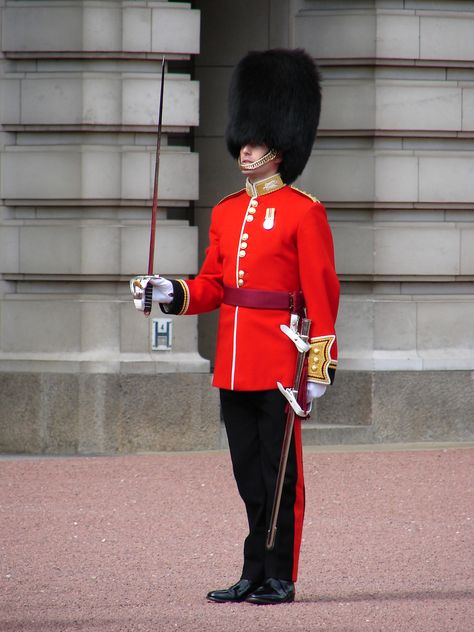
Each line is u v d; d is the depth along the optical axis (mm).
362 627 19172
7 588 21609
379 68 37625
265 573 20781
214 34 40812
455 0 37875
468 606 20422
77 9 35906
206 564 23328
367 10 37531
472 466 33219
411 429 37406
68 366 35781
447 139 38094
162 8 36156
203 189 41031
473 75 38188
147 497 29312
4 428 35969
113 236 36094
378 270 37531
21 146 36562
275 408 20234
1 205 36688
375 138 37719
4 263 36562
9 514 27500
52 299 36219
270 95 20844
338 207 37844
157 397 35844
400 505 28594
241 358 20281
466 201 38000
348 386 37438
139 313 36062
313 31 37750
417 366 37500
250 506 20922
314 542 25203
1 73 36594
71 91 36062
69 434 35688
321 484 30953
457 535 25734
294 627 19141
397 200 37594
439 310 37906
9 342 36469
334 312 20156
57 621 19516
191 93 36500
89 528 26219
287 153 20875
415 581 22188
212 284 20922
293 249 20234
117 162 36188
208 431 36250
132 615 19859
